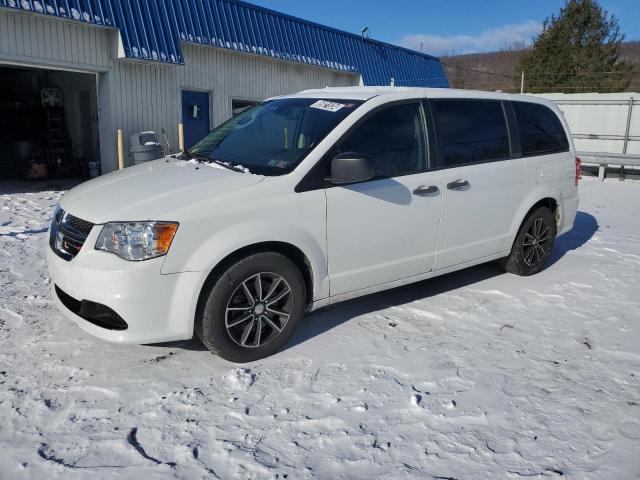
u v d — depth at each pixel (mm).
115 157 11922
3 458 2645
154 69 12328
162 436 2854
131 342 3273
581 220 8883
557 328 4340
